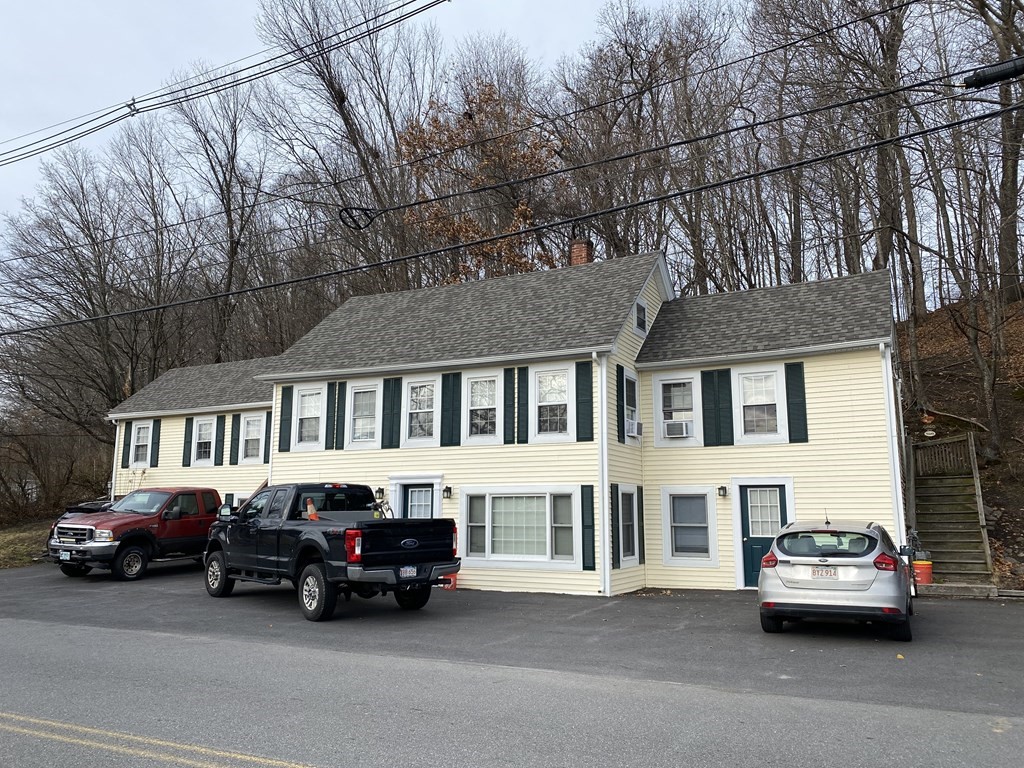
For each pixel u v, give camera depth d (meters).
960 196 23.64
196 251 38.97
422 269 35.81
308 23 36.81
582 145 34.84
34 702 6.69
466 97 34.97
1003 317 24.81
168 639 10.12
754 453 16.67
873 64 24.95
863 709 6.48
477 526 17.16
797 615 9.77
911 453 19.50
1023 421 22.70
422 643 9.80
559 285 19.89
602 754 5.26
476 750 5.34
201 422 24.58
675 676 7.80
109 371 35.16
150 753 5.25
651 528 17.50
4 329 32.72
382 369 18.55
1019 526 17.48
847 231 28.88
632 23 34.34
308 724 5.98
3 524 30.33
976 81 8.81
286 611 12.80
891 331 15.62
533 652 9.16
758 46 30.05
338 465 19.05
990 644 9.48
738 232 32.16
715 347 17.44
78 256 34.59
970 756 5.22
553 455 16.45
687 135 32.31
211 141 38.94
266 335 40.09
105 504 20.55
